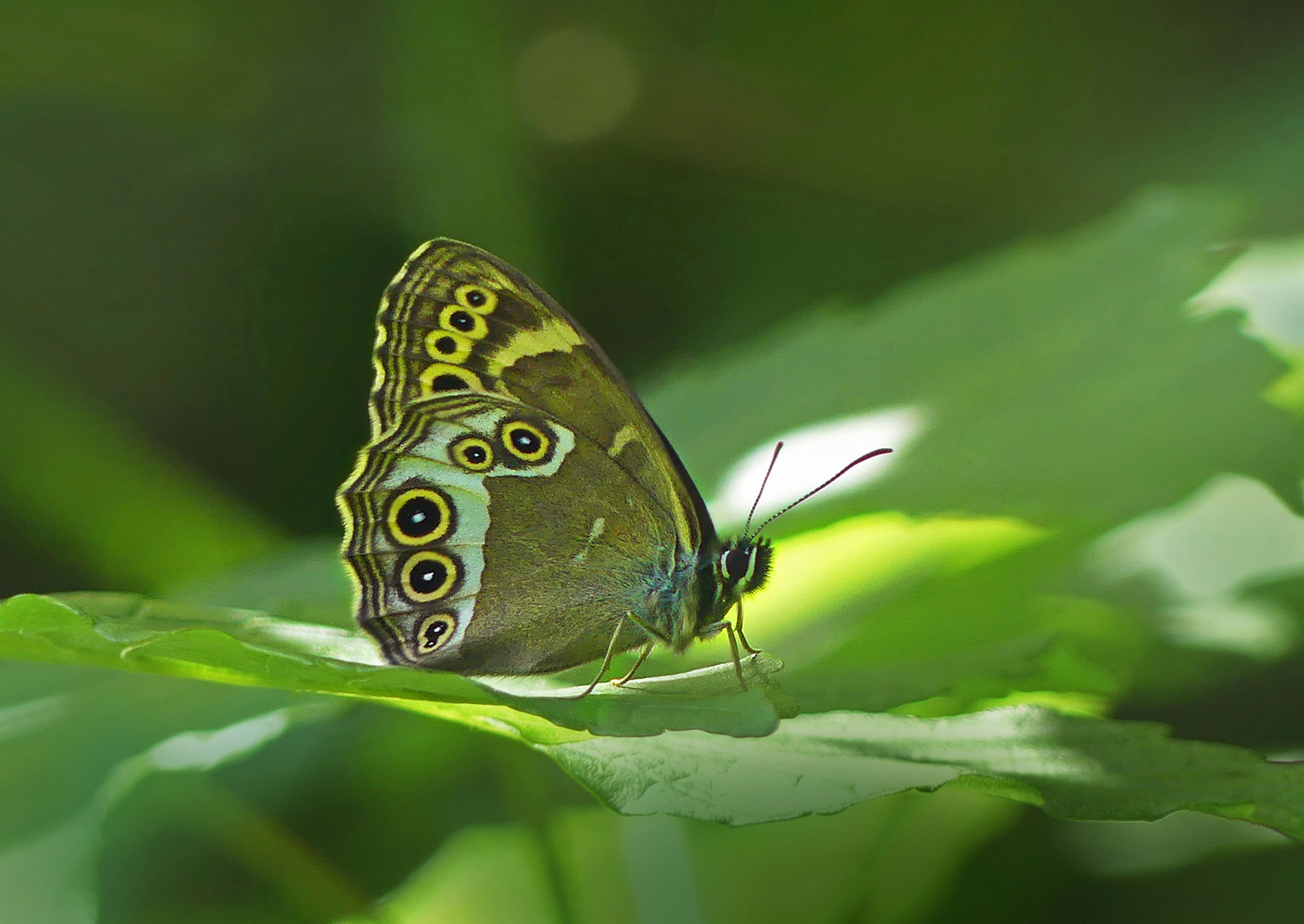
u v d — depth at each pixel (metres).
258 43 0.49
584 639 0.42
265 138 0.49
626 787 0.39
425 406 0.41
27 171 0.49
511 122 0.49
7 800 0.41
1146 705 0.44
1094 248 0.45
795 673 0.41
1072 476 0.42
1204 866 0.44
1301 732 0.44
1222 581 0.44
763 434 0.44
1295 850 0.44
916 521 0.42
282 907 0.42
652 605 0.42
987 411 0.43
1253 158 0.49
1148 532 0.45
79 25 0.49
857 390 0.44
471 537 0.41
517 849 0.44
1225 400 0.43
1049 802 0.39
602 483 0.42
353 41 0.49
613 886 0.44
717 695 0.40
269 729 0.42
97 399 0.49
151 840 0.42
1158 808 0.39
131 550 0.48
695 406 0.45
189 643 0.39
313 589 0.43
